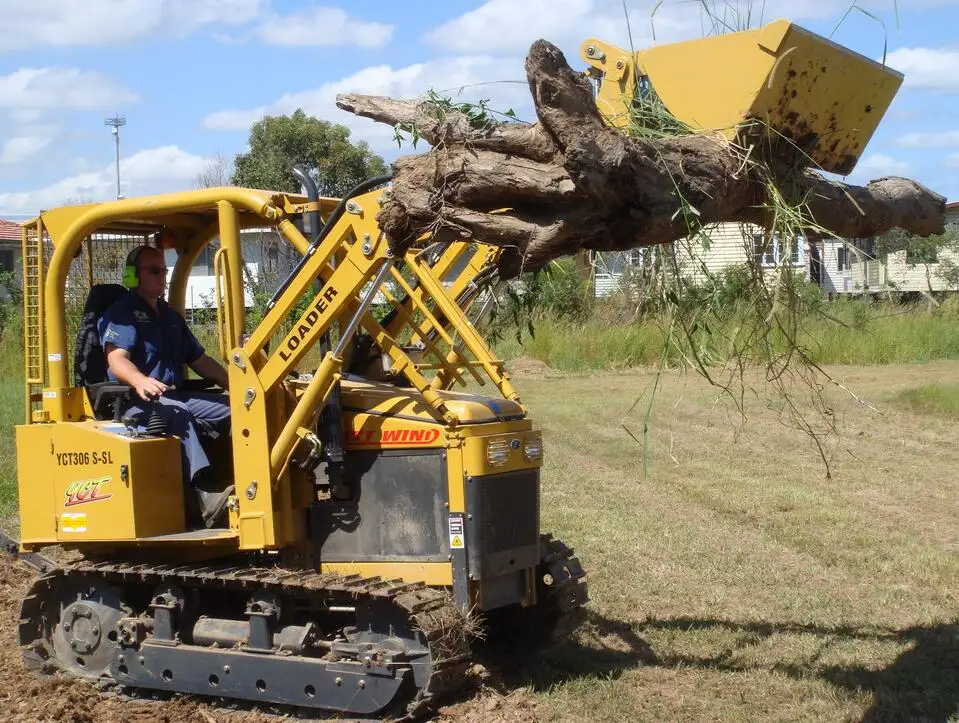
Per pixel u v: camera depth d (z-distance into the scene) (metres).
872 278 9.70
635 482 11.78
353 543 5.71
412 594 5.29
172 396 6.00
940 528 9.35
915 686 5.70
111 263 6.60
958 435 14.71
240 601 6.12
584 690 5.71
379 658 5.24
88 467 5.77
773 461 13.01
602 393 19.91
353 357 6.31
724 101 4.36
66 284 6.19
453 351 6.37
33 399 6.18
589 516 9.97
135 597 6.11
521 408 5.86
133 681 5.88
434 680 5.16
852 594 7.47
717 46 4.38
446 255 6.14
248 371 5.53
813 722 5.23
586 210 4.04
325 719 5.45
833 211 4.80
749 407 17.55
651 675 5.97
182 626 5.85
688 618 7.01
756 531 9.38
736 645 6.46
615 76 4.64
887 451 13.61
